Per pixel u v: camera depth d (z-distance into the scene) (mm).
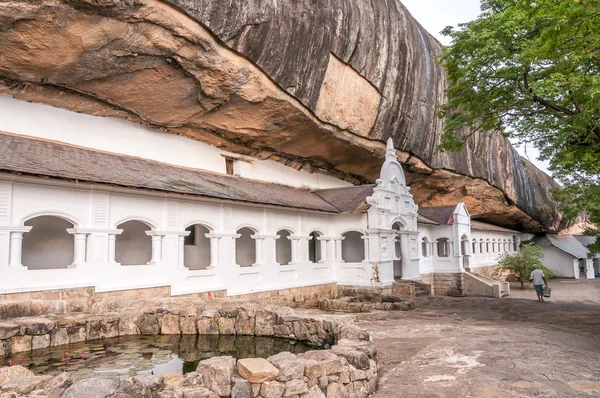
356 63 18500
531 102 14070
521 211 40594
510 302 20547
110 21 10422
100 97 13055
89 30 10398
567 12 11008
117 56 11508
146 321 9906
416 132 24266
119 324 9578
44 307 9234
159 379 4980
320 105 17344
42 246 12750
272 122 16797
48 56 10711
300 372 5594
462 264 26984
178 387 5031
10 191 9758
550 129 14227
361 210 19266
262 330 10156
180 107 14477
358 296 19000
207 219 14359
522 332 11125
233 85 14039
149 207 12680
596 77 10938
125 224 14977
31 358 7734
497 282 25406
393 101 21562
